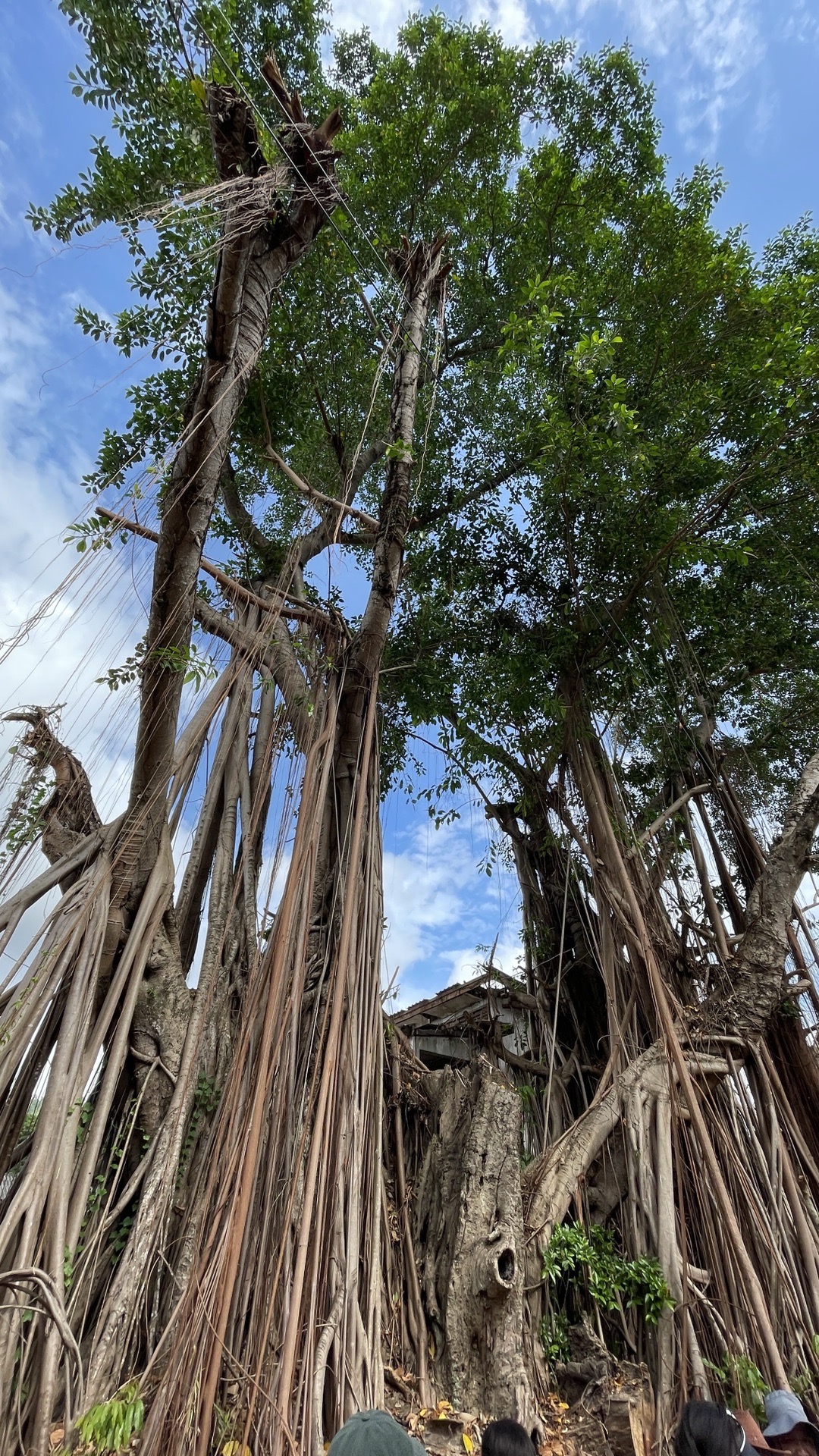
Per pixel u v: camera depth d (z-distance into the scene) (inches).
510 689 335.9
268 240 206.2
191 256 173.5
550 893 374.6
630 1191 246.8
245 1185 142.1
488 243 422.3
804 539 378.9
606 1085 278.2
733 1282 225.8
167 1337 152.6
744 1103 273.3
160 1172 187.8
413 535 372.5
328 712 242.4
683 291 352.8
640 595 352.2
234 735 277.6
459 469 391.2
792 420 329.1
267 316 200.4
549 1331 224.1
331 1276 161.9
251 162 183.0
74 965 197.9
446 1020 391.9
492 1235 213.5
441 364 406.6
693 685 374.0
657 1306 217.9
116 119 289.7
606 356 289.4
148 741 206.8
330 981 213.9
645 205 387.2
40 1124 171.8
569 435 303.1
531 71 425.1
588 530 346.0
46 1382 147.5
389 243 389.4
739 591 389.7
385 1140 256.8
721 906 347.9
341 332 370.0
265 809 268.4
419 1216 236.1
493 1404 191.0
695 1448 107.3
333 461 381.1
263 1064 158.4
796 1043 311.3
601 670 368.5
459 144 399.5
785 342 321.7
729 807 366.9
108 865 213.9
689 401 346.9
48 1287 142.7
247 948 242.8
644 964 295.6
